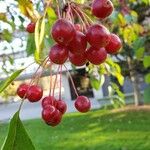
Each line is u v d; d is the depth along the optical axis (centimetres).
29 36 27
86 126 151
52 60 14
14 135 15
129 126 139
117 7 51
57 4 16
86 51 15
